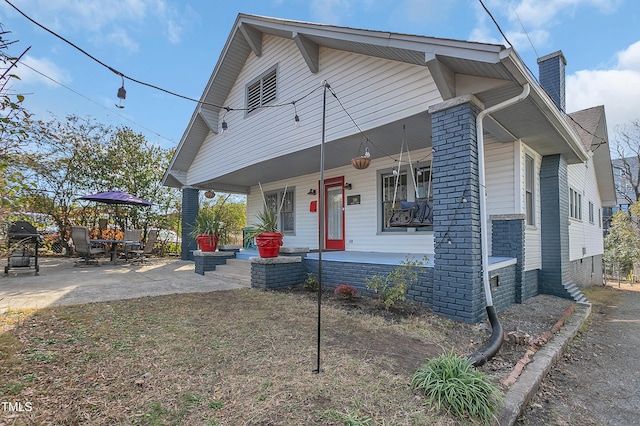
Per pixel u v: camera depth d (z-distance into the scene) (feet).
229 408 7.04
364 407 7.28
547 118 16.99
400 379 8.61
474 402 7.36
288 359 9.62
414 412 7.16
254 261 20.53
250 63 28.02
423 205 16.93
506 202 20.25
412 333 12.35
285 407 7.14
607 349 14.43
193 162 36.37
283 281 20.52
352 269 19.24
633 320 20.43
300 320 13.55
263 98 26.40
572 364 12.50
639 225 60.64
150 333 11.50
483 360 10.29
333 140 20.48
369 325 13.08
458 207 14.52
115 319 12.91
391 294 15.47
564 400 9.63
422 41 14.20
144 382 8.00
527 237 21.34
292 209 34.60
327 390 7.93
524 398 8.56
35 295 16.90
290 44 23.77
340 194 29.58
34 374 8.13
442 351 10.85
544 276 23.18
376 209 26.50
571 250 27.71
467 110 14.48
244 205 55.52
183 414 6.77
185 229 37.11
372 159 26.89
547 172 23.77
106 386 7.75
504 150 20.47
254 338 11.28
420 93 16.16
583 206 34.14
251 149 27.43
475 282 14.15
